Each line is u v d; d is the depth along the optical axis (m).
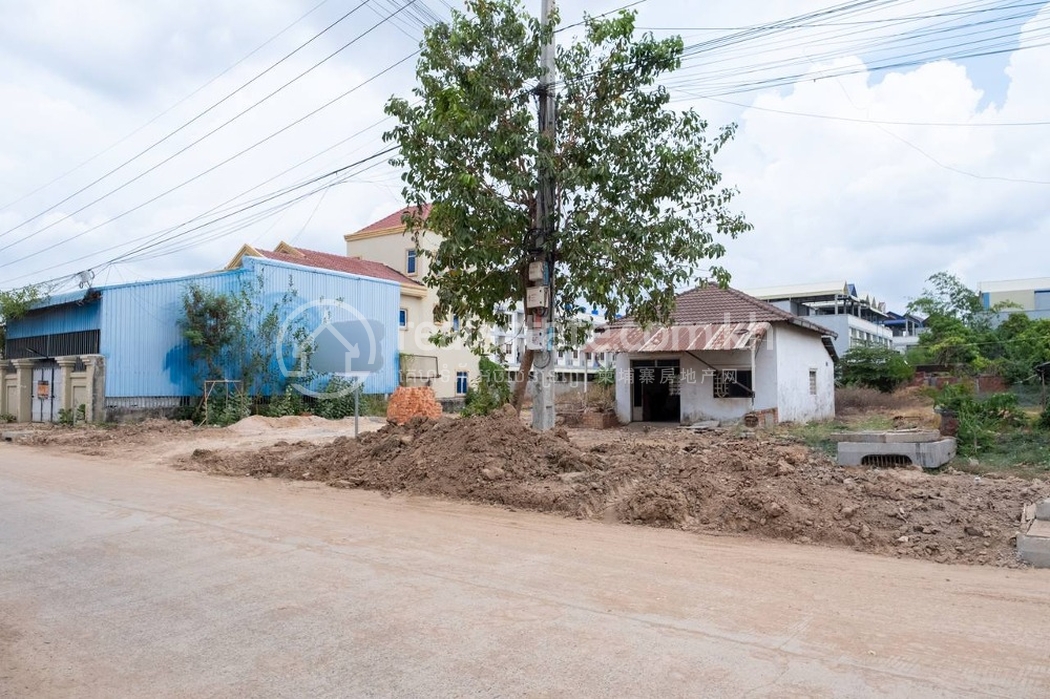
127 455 15.66
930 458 11.15
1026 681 3.90
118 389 22.44
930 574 6.09
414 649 4.38
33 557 6.79
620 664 4.11
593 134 11.38
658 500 8.21
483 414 13.76
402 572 6.07
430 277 12.13
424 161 10.76
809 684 3.85
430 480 10.27
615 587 5.63
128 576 6.09
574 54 11.65
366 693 3.80
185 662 4.28
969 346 30.28
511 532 7.69
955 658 4.22
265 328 24.30
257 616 5.03
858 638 4.54
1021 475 10.47
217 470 13.01
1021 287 58.47
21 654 4.47
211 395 23.56
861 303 57.06
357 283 28.28
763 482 8.65
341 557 6.59
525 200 11.63
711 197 11.77
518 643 4.45
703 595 5.43
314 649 4.41
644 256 11.20
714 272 11.90
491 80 11.09
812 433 16.86
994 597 5.43
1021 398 23.80
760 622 4.83
